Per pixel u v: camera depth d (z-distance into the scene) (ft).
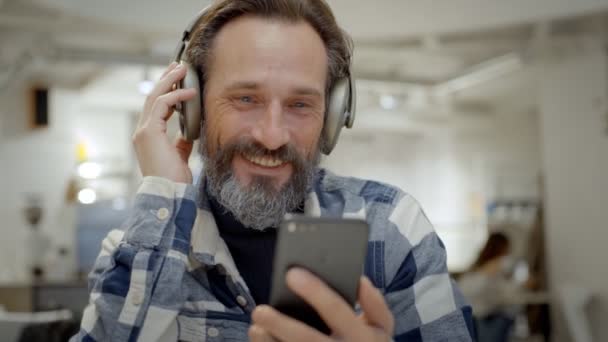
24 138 20.31
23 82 20.35
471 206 27.96
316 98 2.90
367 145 28.27
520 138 28.71
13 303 15.46
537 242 19.03
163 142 3.05
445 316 3.03
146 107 3.11
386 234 3.26
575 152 17.12
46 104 20.56
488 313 14.06
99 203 21.40
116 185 23.80
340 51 3.12
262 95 2.81
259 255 3.10
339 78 3.21
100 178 23.38
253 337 2.11
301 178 2.93
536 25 17.10
